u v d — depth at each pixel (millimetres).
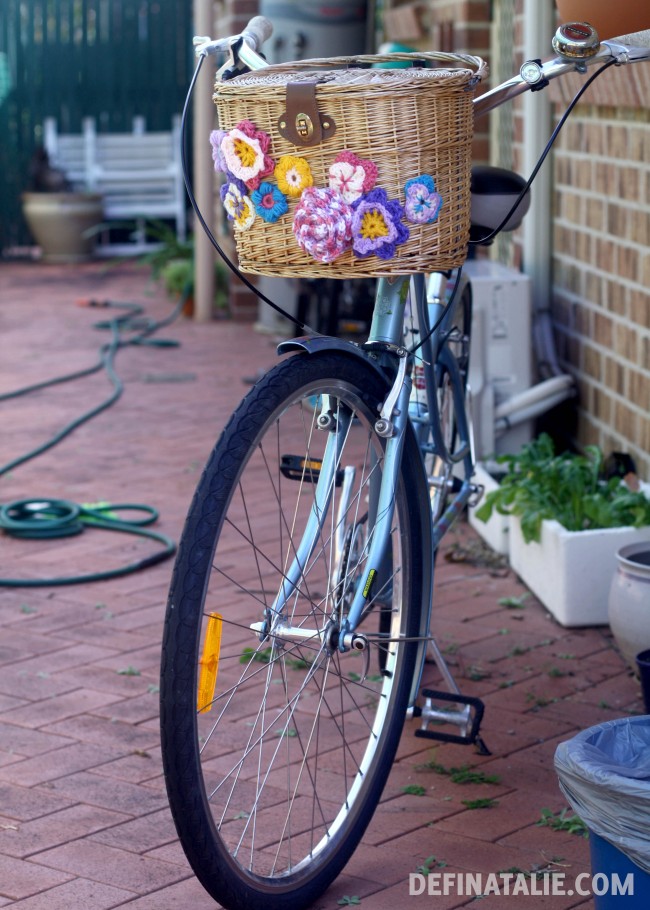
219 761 3059
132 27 14289
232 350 8719
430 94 2145
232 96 2223
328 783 2953
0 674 3596
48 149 14070
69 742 3174
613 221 4863
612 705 3371
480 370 5266
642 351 4578
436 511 3330
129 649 3787
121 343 8922
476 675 3566
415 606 2760
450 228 2250
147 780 2979
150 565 4559
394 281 2623
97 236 14234
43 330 9508
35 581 4328
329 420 2463
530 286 5262
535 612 4082
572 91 5027
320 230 2168
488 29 6723
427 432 3150
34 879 2543
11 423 6688
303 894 2432
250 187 2238
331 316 7281
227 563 4535
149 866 2600
